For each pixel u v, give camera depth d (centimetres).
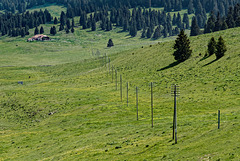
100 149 5572
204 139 4562
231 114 6431
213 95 9100
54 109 11188
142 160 4331
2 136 8706
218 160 3562
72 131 7950
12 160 6247
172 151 4425
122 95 11881
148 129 6438
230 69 11169
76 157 5353
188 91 10406
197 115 7144
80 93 13262
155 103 9812
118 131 6875
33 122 10219
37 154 6350
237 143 3912
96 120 8719
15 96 13850
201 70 12456
